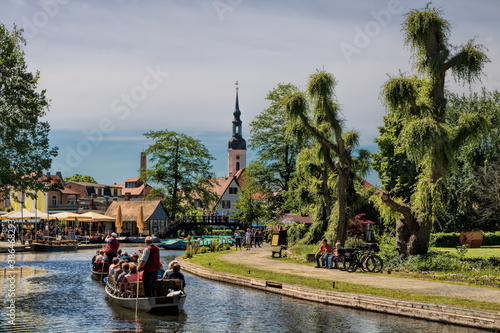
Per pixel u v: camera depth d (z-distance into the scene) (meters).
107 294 22.47
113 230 85.12
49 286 25.48
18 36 44.34
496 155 56.69
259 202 71.06
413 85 28.78
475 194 55.97
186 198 83.25
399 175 61.53
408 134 27.64
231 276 26.08
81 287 25.16
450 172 28.56
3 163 42.81
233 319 17.48
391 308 17.75
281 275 25.41
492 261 26.64
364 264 28.38
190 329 16.22
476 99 60.56
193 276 29.36
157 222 83.31
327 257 29.05
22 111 43.38
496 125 55.97
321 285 21.69
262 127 68.25
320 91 32.19
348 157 36.03
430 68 28.50
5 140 42.94
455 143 28.70
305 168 37.66
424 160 28.45
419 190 28.22
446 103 29.31
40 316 18.09
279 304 19.91
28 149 44.44
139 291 18.95
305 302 20.28
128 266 20.53
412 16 28.92
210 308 19.31
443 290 20.16
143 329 16.22
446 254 28.52
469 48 28.16
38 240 53.44
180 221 79.12
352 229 37.88
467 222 57.25
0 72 42.56
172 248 61.94
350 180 35.09
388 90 28.80
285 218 54.16
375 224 44.34
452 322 16.11
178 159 82.81
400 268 26.81
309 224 46.69
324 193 37.84
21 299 21.59
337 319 17.17
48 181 46.47
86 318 17.78
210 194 85.62
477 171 56.62
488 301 17.52
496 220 55.88
